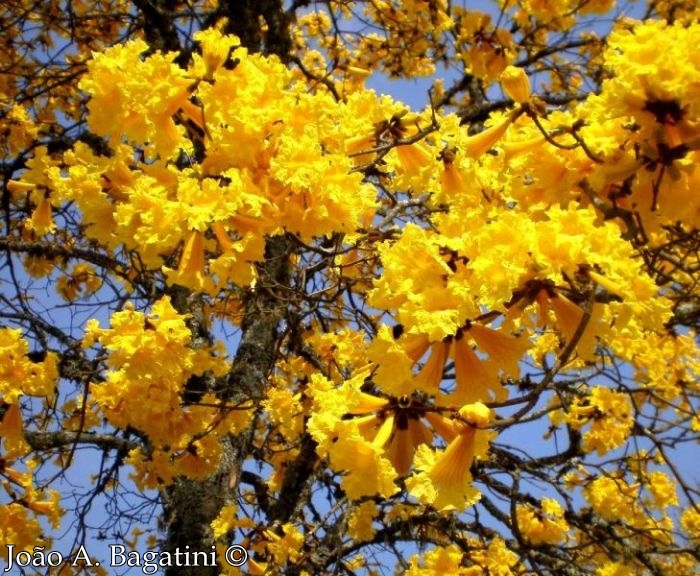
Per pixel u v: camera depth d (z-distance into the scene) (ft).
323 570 14.58
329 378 15.55
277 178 6.10
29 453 14.14
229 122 6.26
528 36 17.97
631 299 5.01
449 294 5.16
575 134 6.27
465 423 5.56
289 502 17.71
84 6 21.91
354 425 5.69
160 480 13.92
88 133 17.52
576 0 17.20
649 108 5.55
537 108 7.45
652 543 19.43
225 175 6.25
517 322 6.09
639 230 6.72
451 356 5.82
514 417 5.50
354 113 7.68
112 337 8.61
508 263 5.00
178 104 6.84
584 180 6.82
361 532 14.61
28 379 10.33
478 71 15.08
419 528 17.15
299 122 6.57
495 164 7.66
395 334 5.90
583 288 5.62
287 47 19.36
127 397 10.63
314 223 6.50
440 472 5.54
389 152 8.14
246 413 13.41
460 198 7.30
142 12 18.60
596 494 18.61
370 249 11.37
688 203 6.10
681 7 15.71
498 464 16.88
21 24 20.36
